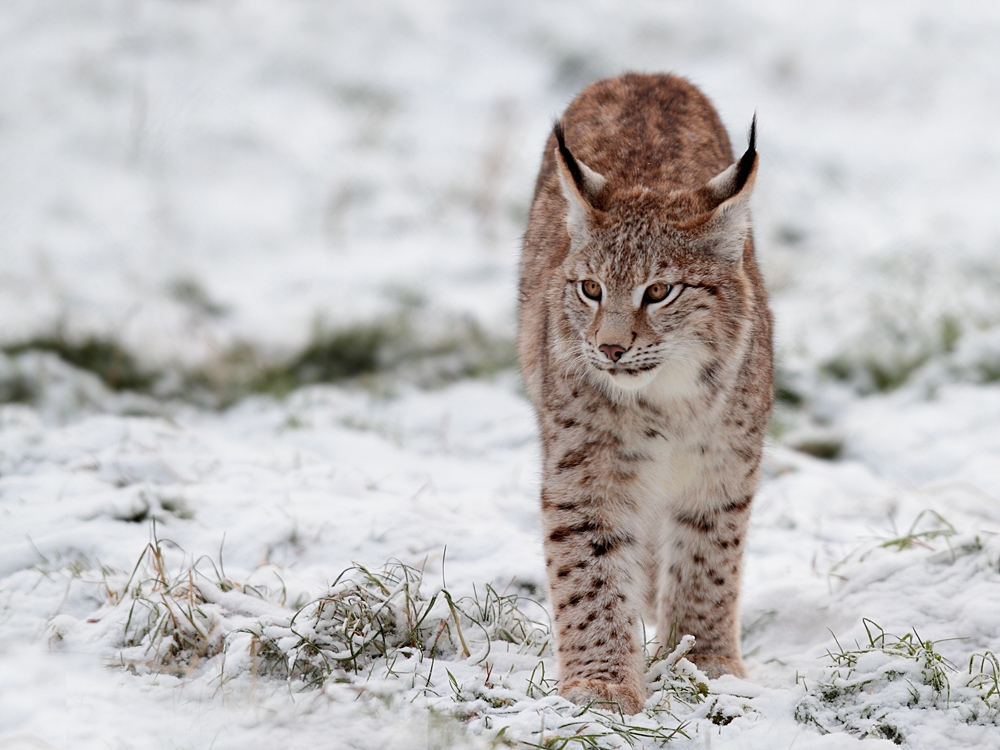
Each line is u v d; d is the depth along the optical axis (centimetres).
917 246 2016
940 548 959
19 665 757
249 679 748
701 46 3088
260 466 1190
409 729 684
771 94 2894
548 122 2659
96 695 723
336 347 1705
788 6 3322
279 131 2589
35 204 2191
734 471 852
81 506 1024
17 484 1085
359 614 808
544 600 943
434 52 3012
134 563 932
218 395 1585
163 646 783
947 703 727
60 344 1612
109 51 2816
